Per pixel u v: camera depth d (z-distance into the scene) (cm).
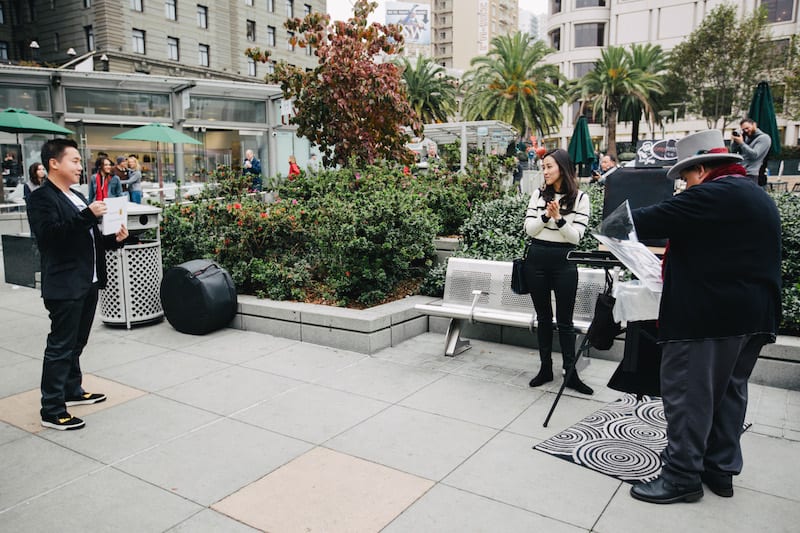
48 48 3972
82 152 1798
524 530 274
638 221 295
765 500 300
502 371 504
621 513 288
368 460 345
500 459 345
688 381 292
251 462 344
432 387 466
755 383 468
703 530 274
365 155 965
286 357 544
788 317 474
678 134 6141
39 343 596
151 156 1973
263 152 2288
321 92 952
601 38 6719
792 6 5384
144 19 3838
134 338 606
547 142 6378
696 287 285
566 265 437
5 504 300
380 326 560
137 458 350
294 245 742
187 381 482
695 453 293
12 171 1606
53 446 366
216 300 607
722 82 4038
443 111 4444
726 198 277
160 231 781
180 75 4088
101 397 439
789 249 545
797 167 2698
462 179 911
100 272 420
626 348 332
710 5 6062
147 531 276
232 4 4500
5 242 910
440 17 14138
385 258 635
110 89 1822
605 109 4622
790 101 3772
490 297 541
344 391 458
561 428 388
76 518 287
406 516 286
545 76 4219
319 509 293
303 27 965
